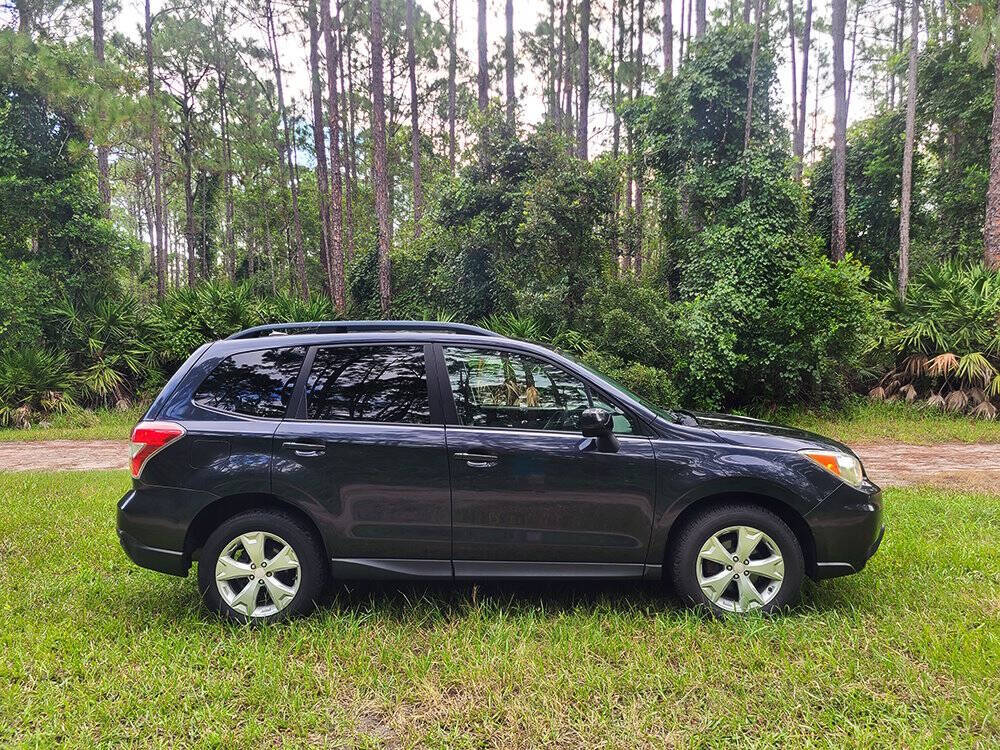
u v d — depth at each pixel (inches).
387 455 134.9
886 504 231.0
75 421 505.0
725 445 137.5
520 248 550.6
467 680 112.5
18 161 607.5
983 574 158.2
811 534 135.6
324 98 1213.7
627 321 464.8
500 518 135.0
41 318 588.7
